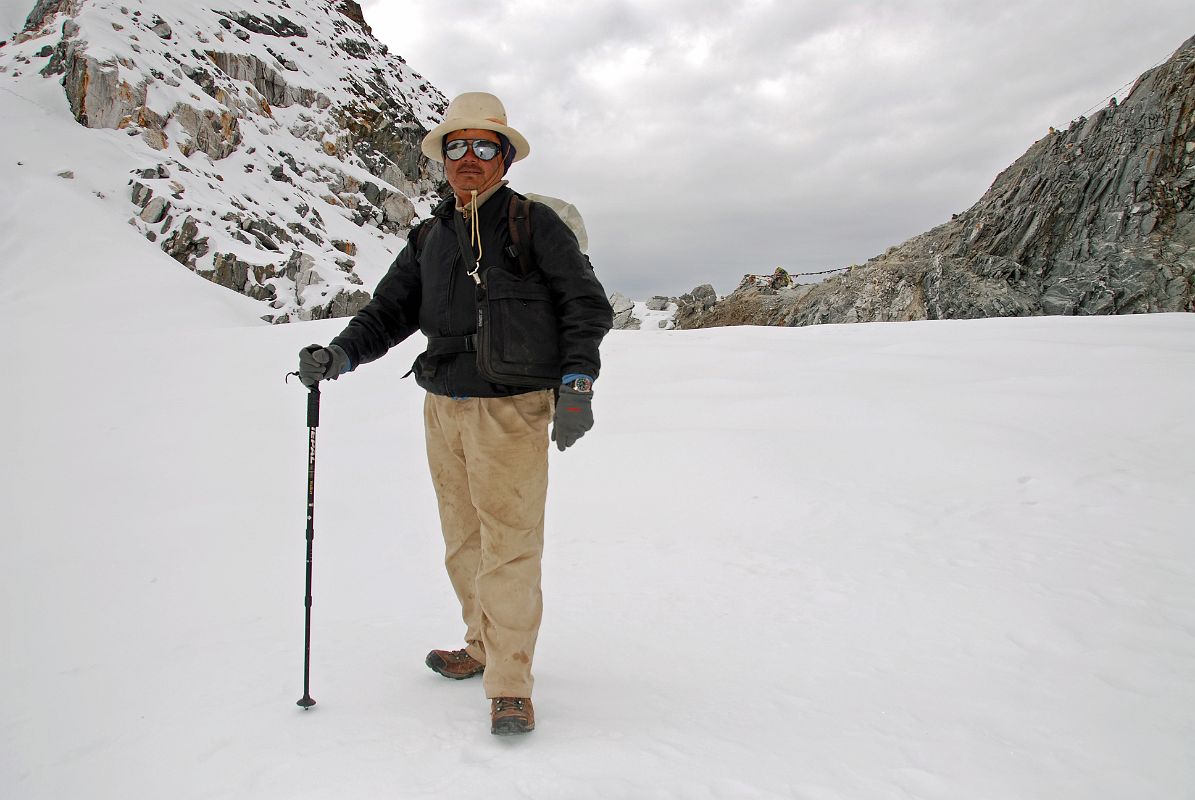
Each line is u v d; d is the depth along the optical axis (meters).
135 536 4.74
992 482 5.16
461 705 2.32
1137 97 32.88
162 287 23.67
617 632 3.02
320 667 2.69
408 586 3.87
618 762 1.89
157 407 8.34
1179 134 31.14
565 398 2.20
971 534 4.15
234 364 10.21
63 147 30.34
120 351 10.74
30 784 1.94
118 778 1.94
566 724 2.17
